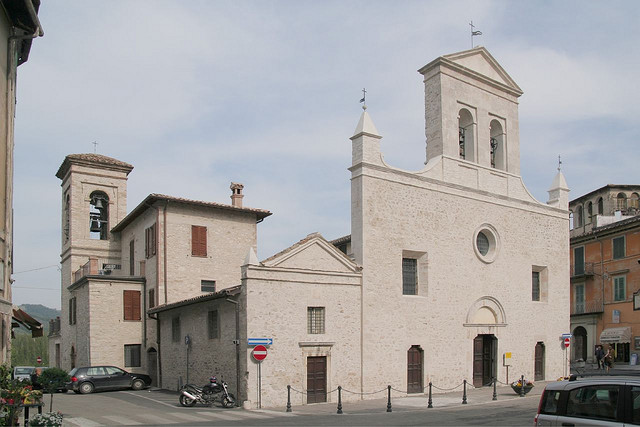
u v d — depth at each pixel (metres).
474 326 28.97
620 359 40.69
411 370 26.47
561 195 35.03
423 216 27.59
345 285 24.81
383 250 25.94
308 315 23.83
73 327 37.12
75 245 39.75
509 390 28.00
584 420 9.33
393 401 24.05
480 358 29.38
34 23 15.84
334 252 24.67
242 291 22.62
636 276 39.91
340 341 24.34
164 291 32.03
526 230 32.53
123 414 19.95
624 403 8.95
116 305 33.22
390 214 26.36
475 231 29.78
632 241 40.56
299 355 23.19
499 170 31.61
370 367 24.97
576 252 46.22
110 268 37.75
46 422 14.02
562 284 34.09
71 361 37.31
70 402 23.86
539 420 9.98
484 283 29.83
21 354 89.75
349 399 24.22
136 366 33.22
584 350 45.19
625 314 40.53
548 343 32.69
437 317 27.56
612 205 48.62
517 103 33.28
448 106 29.50
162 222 32.66
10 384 14.16
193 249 33.34
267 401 22.16
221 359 24.34
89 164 41.06
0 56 15.12
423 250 27.38
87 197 40.81
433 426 16.77
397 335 26.00
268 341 22.42
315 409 21.64
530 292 32.19
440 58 29.33
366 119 26.27
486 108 31.41
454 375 27.86
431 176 28.17
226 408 21.81
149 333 33.69
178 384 28.75
